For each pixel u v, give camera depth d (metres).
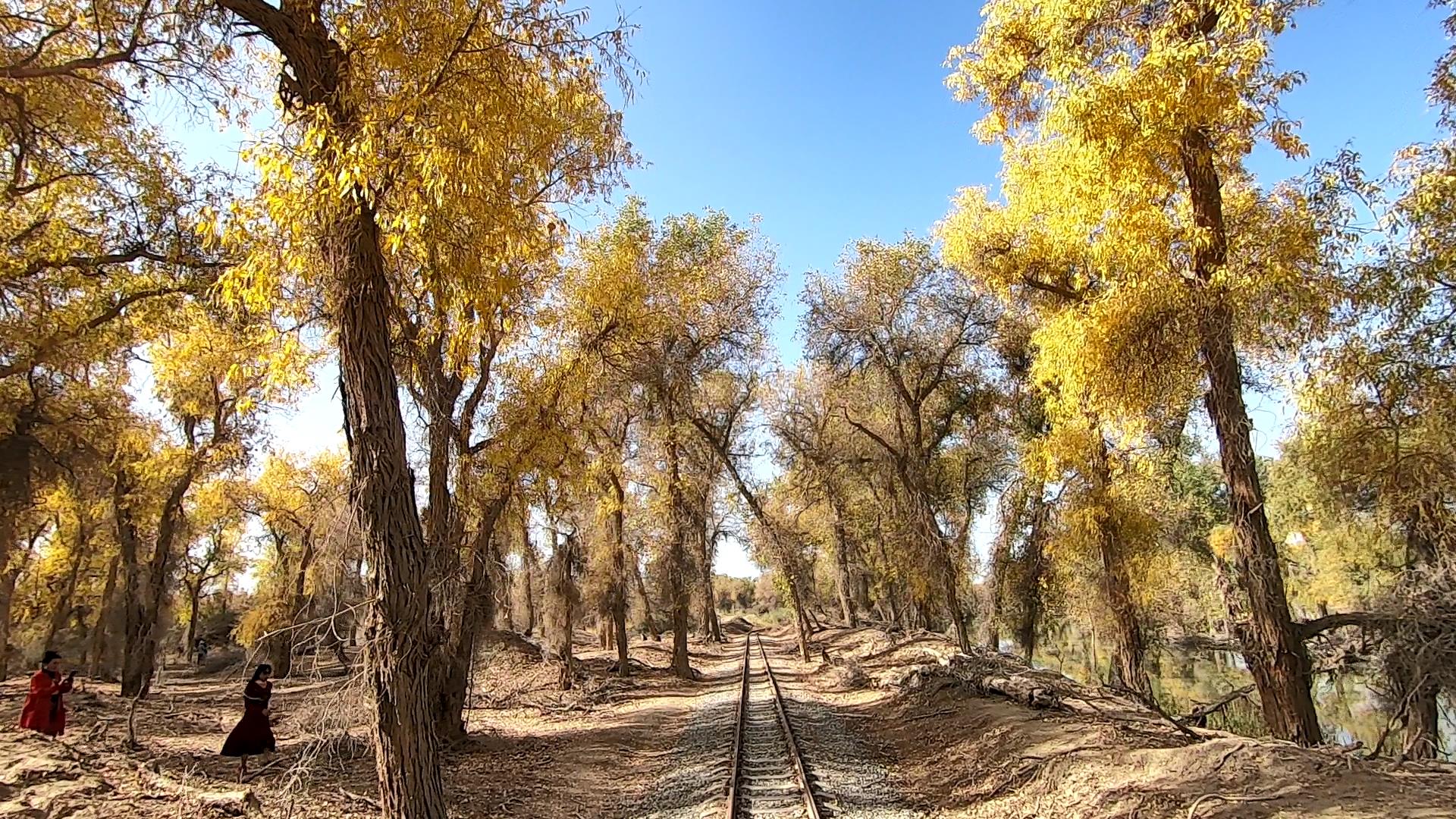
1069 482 16.72
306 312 7.02
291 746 12.69
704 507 30.81
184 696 22.41
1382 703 9.56
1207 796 6.91
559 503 16.84
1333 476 10.78
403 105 5.98
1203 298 9.39
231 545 40.56
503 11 6.55
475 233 6.41
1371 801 6.25
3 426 16.72
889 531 33.56
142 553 25.64
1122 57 9.54
